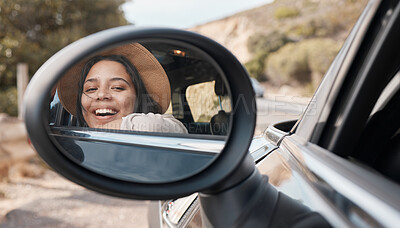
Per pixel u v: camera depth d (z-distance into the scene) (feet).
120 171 2.62
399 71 3.24
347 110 3.22
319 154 3.22
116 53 3.15
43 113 2.03
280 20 171.83
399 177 2.88
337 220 2.14
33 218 14.43
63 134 2.93
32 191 18.39
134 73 3.13
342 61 3.55
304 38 142.72
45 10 61.36
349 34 3.60
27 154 22.58
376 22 3.14
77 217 14.65
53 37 59.00
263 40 146.92
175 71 3.04
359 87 3.15
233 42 187.93
